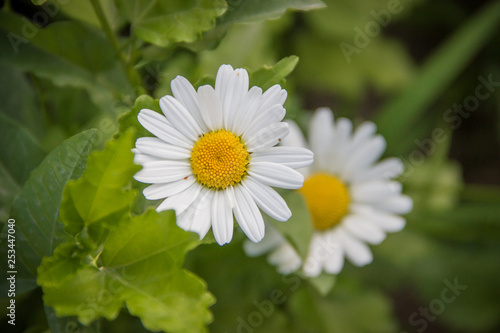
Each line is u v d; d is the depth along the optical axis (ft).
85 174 0.96
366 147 1.27
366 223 1.27
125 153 0.96
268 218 1.11
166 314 0.96
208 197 1.03
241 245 1.24
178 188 1.03
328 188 1.27
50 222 1.01
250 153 1.03
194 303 0.96
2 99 1.24
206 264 1.26
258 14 1.09
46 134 1.28
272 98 1.02
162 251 0.98
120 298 0.97
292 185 1.02
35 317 1.16
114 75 1.18
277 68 1.04
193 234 0.98
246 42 1.32
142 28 1.08
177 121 1.02
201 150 1.03
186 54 1.34
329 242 1.26
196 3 1.07
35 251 1.02
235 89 1.03
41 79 1.27
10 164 1.10
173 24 1.07
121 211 0.98
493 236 1.51
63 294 0.97
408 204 1.27
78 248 0.98
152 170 1.02
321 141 1.28
